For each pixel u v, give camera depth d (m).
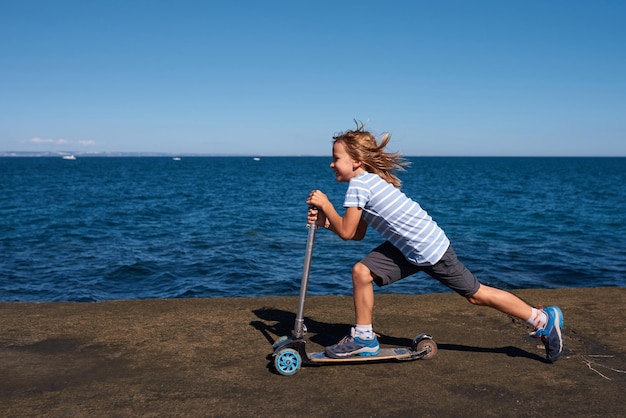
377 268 3.17
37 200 27.16
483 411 2.69
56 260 10.82
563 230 15.86
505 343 3.67
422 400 2.80
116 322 4.10
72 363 3.29
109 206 23.95
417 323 4.10
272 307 4.56
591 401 2.80
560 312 3.26
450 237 14.24
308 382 3.01
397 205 3.03
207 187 41.22
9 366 3.23
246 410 2.68
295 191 37.12
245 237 14.32
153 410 2.69
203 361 3.31
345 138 3.16
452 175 68.56
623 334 3.83
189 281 9.25
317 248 12.37
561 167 113.69
